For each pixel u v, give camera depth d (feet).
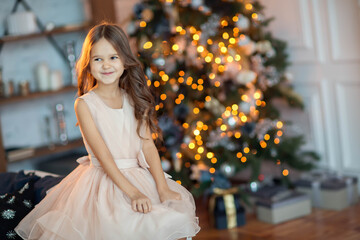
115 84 6.50
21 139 14.39
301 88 13.89
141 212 5.80
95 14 14.55
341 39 12.85
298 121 14.16
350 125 13.10
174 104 12.82
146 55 12.46
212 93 12.60
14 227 6.76
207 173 12.56
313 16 13.25
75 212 5.95
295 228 11.25
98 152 6.23
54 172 13.87
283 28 13.94
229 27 12.68
